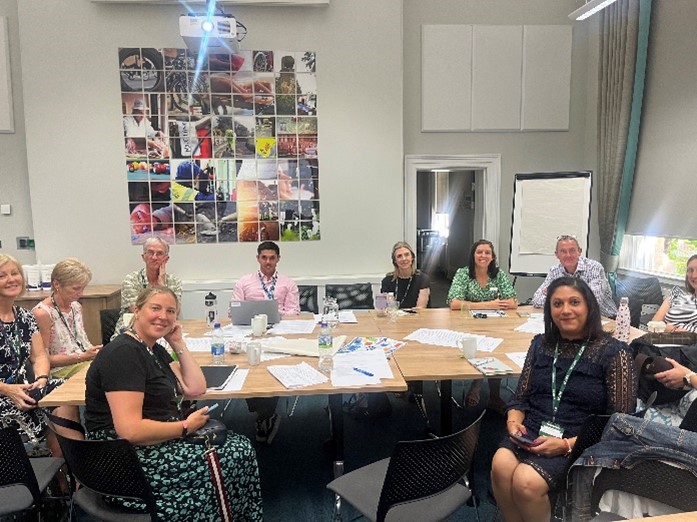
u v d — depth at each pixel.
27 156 4.52
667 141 4.17
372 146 4.85
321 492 2.46
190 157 4.66
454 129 5.16
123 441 1.48
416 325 3.09
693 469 1.32
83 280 2.71
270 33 4.62
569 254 3.45
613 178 4.62
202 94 4.61
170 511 1.67
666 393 2.11
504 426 3.12
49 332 2.65
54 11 4.39
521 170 5.32
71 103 4.49
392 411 3.41
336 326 3.06
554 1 5.10
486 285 3.67
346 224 4.92
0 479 1.62
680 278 4.09
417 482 1.49
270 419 2.97
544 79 5.17
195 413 1.83
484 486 2.47
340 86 4.75
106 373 1.68
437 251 9.46
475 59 5.08
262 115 4.70
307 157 4.80
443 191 9.17
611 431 1.50
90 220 4.62
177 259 4.76
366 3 4.68
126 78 4.51
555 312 1.97
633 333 2.85
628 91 4.39
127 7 4.44
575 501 1.57
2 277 2.28
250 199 4.79
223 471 1.78
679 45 4.01
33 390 2.24
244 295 3.55
